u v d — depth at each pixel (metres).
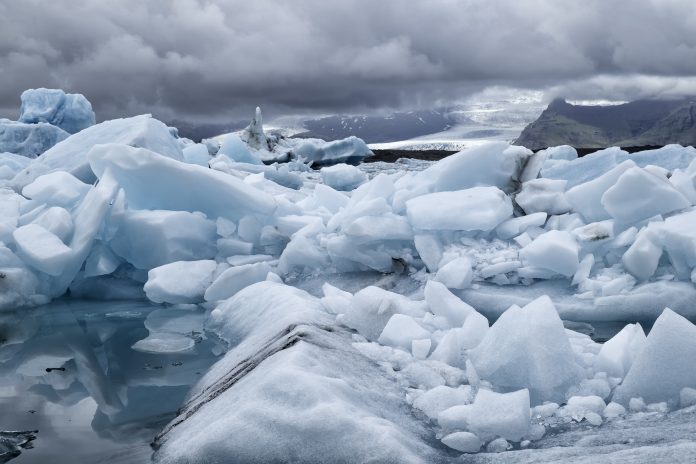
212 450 1.92
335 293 3.71
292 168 22.20
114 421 2.57
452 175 5.04
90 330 4.12
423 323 3.00
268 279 4.66
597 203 4.48
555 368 2.38
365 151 29.92
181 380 3.09
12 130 15.05
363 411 2.02
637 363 2.29
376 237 4.50
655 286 3.78
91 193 5.24
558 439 2.02
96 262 5.14
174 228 5.09
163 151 6.85
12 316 4.52
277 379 2.08
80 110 18.62
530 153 5.25
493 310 3.93
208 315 4.48
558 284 4.09
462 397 2.30
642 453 1.58
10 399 2.88
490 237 4.61
